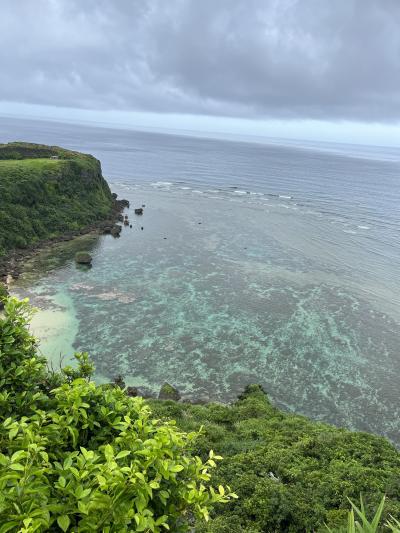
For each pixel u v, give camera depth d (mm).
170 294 54656
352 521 5621
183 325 47062
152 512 6008
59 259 63781
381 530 14953
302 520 17641
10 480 5824
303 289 59156
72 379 10688
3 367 9617
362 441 25047
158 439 6500
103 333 44156
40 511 5301
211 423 28188
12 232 66875
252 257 71312
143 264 64562
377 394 37844
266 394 36469
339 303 55281
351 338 46781
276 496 18625
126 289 55156
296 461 22297
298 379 39219
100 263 63656
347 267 69250
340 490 19703
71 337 42844
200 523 16281
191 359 41000
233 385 37781
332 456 23250
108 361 39625
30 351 10555
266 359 41906
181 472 6828
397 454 23906
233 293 56281
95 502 5512
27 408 8625
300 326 48625
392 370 41531
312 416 34750
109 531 5469
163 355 41281
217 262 67750
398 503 18312
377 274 66875
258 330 47094
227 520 17219
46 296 51094
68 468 6188
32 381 9578
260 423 28609
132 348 41969
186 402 34344
